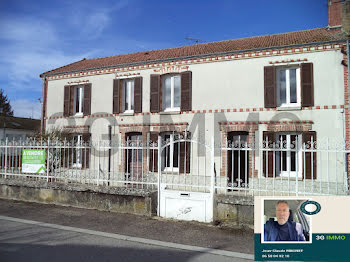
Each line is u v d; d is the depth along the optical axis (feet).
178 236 19.57
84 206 26.43
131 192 24.52
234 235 19.89
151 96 40.96
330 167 31.55
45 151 29.78
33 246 17.28
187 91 38.75
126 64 42.65
